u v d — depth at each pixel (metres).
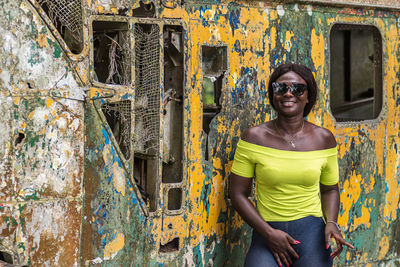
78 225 2.89
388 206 4.12
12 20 2.64
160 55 3.08
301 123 2.95
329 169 3.02
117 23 3.01
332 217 2.98
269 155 2.88
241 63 3.41
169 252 3.19
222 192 3.39
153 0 3.06
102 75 3.27
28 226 2.73
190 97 3.21
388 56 4.06
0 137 2.64
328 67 3.79
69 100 2.82
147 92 3.12
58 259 2.83
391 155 4.12
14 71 2.66
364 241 3.99
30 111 2.71
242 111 3.44
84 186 2.90
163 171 3.32
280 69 2.93
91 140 2.91
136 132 3.16
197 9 3.21
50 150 2.78
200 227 3.30
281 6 3.55
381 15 4.02
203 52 3.44
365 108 5.78
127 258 3.06
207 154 3.37
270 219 2.95
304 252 2.87
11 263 2.75
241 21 3.39
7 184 2.67
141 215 3.10
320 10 3.72
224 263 3.43
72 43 2.98
